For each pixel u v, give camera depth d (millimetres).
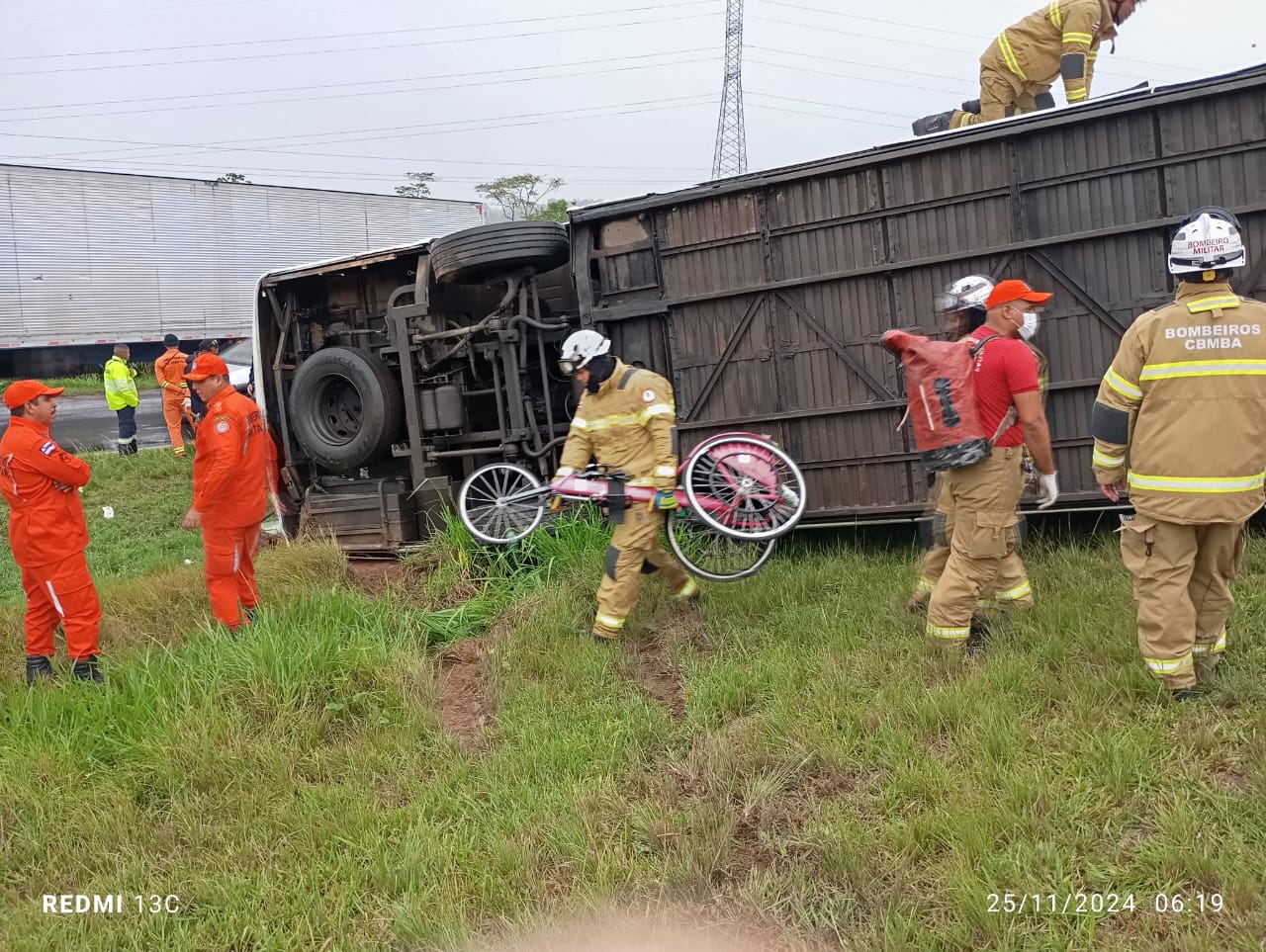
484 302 7855
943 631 4422
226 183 25266
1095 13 5961
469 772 4223
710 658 4914
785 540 6680
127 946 3283
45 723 4605
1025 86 6477
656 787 3836
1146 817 3166
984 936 2812
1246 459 3484
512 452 6988
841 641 4746
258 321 8031
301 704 4766
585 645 5184
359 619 5820
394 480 7695
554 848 3521
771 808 3549
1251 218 5305
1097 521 5871
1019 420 4332
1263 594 4453
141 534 9938
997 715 3744
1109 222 5586
